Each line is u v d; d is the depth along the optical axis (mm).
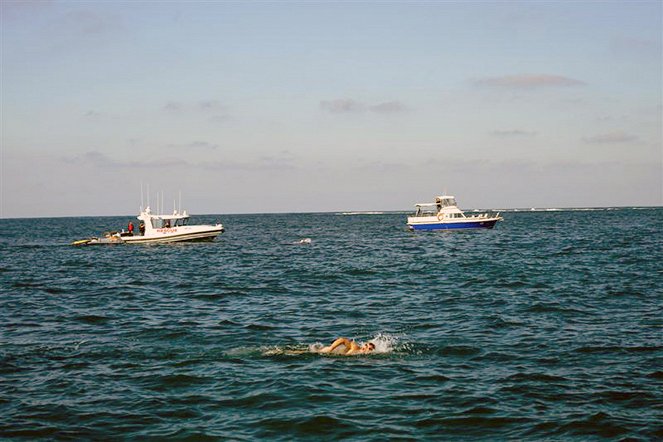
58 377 14219
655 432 10594
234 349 17016
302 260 49406
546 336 18188
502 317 21453
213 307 25062
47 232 129625
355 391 12969
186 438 10539
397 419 11312
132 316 22859
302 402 12289
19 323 21578
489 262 43938
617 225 116062
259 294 29047
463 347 16891
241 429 10906
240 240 83688
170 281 35156
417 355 16109
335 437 10492
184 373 14438
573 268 38469
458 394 12695
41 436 10711
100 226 178750
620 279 32250
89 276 38594
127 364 15375
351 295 28172
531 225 121812
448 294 27703
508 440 10328
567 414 11477
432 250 58594
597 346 16781
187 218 67438
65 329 20328
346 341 16562
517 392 12797
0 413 11844
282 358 15906
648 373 14086
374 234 100250
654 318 20938
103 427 11094
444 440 10344
